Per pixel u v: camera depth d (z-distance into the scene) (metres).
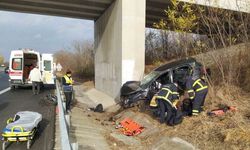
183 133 9.45
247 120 9.27
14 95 18.83
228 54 12.71
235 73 12.67
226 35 14.06
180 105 11.46
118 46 19.02
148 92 13.22
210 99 11.71
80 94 24.36
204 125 9.43
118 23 19.09
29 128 8.47
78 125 11.43
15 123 8.56
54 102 15.27
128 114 12.94
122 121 12.30
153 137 10.22
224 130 8.59
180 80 12.91
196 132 9.19
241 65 12.87
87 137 9.98
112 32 20.75
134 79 18.31
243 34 13.19
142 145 9.84
